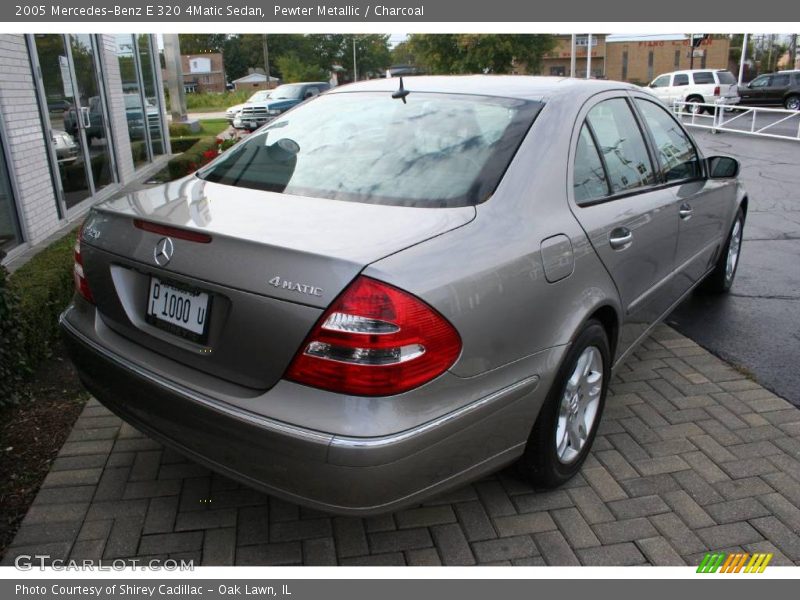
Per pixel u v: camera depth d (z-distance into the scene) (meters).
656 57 67.94
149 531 2.74
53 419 3.55
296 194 2.71
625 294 3.29
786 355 4.50
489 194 2.59
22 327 3.51
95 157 9.67
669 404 3.83
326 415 2.09
